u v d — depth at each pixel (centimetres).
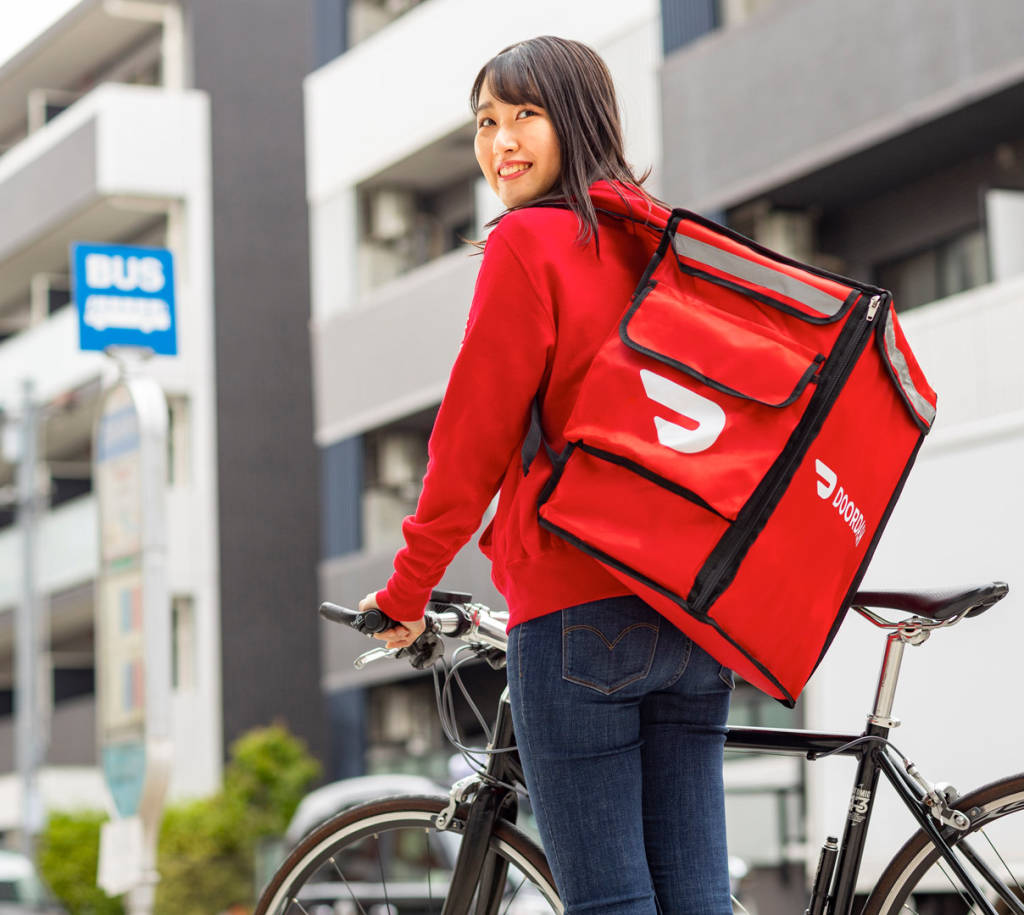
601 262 226
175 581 2323
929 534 820
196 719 2309
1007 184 1279
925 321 1042
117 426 891
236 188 2444
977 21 1144
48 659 2847
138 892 841
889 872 252
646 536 209
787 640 212
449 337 1736
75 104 2662
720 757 241
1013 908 243
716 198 1378
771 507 208
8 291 2894
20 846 2541
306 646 2383
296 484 2416
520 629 227
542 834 232
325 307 1981
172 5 2506
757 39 1334
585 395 216
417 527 229
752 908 906
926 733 762
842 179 1357
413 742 1833
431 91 1797
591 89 236
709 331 216
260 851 1664
